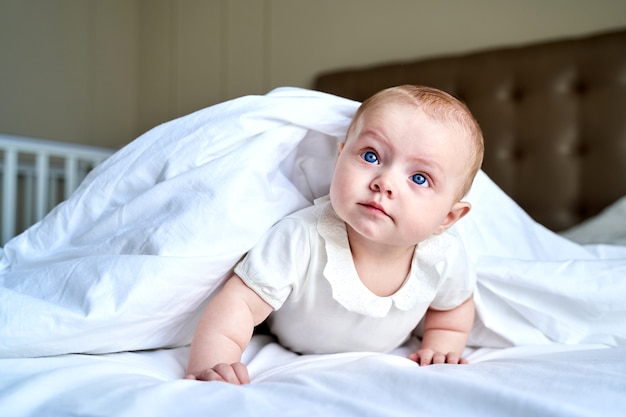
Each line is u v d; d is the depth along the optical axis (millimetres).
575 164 1879
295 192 830
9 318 583
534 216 1923
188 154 809
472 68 2090
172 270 657
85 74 2814
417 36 2361
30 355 594
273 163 787
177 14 3041
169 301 664
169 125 867
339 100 837
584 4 2010
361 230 628
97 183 849
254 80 2811
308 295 706
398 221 620
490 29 2197
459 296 772
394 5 2422
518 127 1986
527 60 1988
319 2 2627
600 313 812
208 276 687
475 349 869
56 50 2650
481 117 2045
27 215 2197
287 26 2719
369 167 635
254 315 680
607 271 810
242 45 2848
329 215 704
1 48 2393
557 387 407
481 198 984
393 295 704
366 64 2490
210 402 407
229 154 760
